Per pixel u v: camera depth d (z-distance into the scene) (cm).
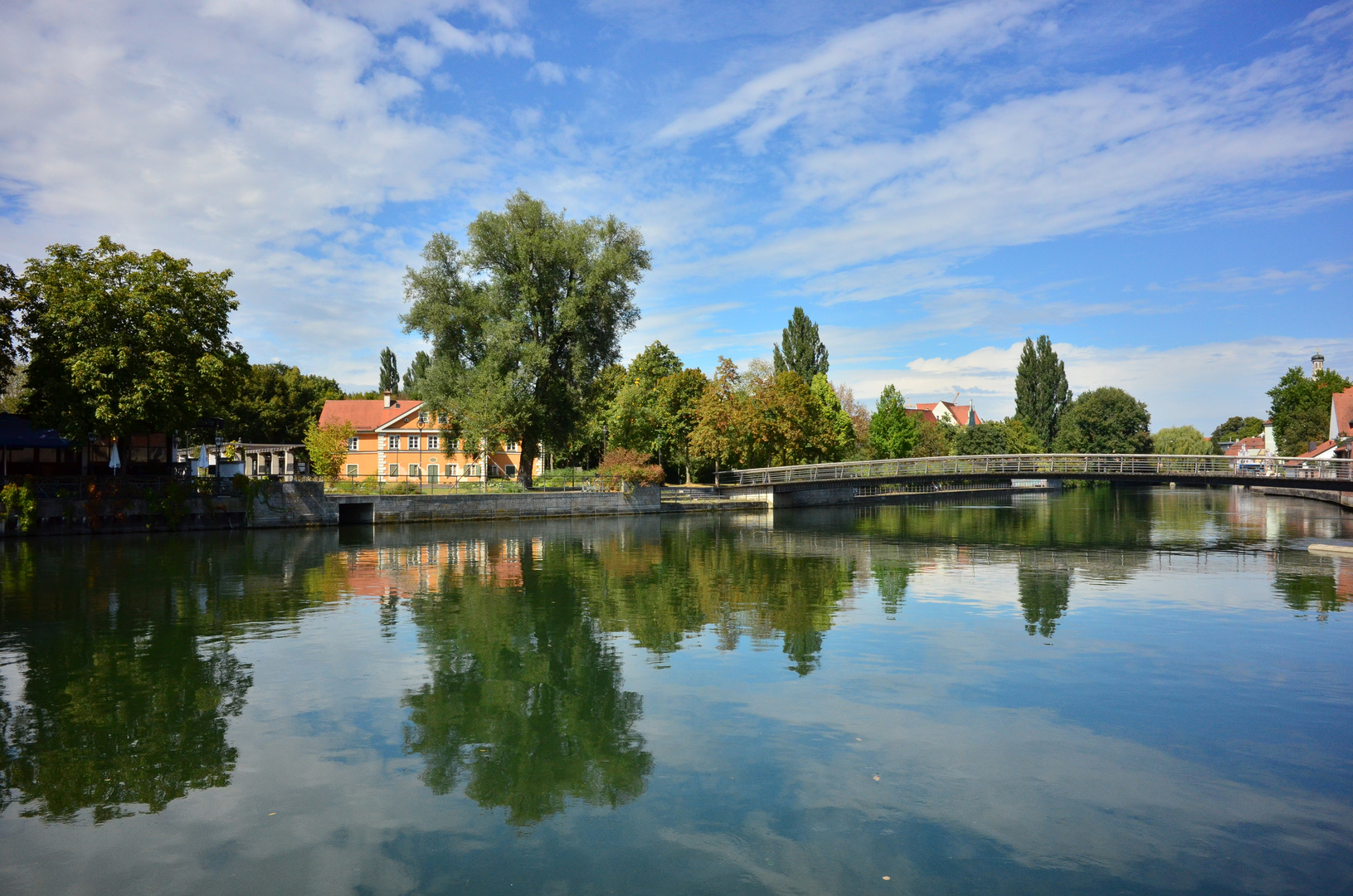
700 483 7731
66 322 3328
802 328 8781
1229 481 4309
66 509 3603
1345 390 8956
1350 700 1262
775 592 2303
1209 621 1886
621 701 1262
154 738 1107
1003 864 769
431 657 1536
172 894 718
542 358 4712
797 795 920
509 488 5419
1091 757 1033
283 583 2416
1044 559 3109
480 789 941
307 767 1005
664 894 715
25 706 1238
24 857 784
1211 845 807
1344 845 810
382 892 720
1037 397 11006
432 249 4875
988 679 1380
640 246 5178
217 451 4384
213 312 3747
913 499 8200
